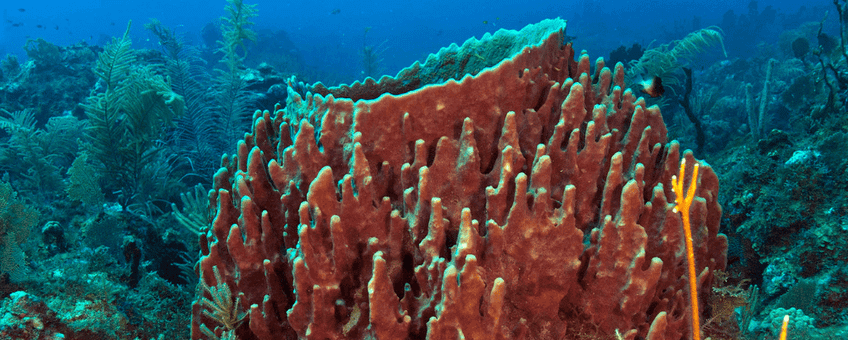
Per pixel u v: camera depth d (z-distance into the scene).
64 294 3.37
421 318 1.90
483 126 2.17
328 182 1.91
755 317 3.97
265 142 2.72
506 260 1.90
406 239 2.07
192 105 8.70
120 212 5.58
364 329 1.94
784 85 14.91
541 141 2.34
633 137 2.33
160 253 5.44
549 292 1.94
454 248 1.84
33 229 4.70
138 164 7.17
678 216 2.07
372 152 2.11
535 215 1.87
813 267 4.11
